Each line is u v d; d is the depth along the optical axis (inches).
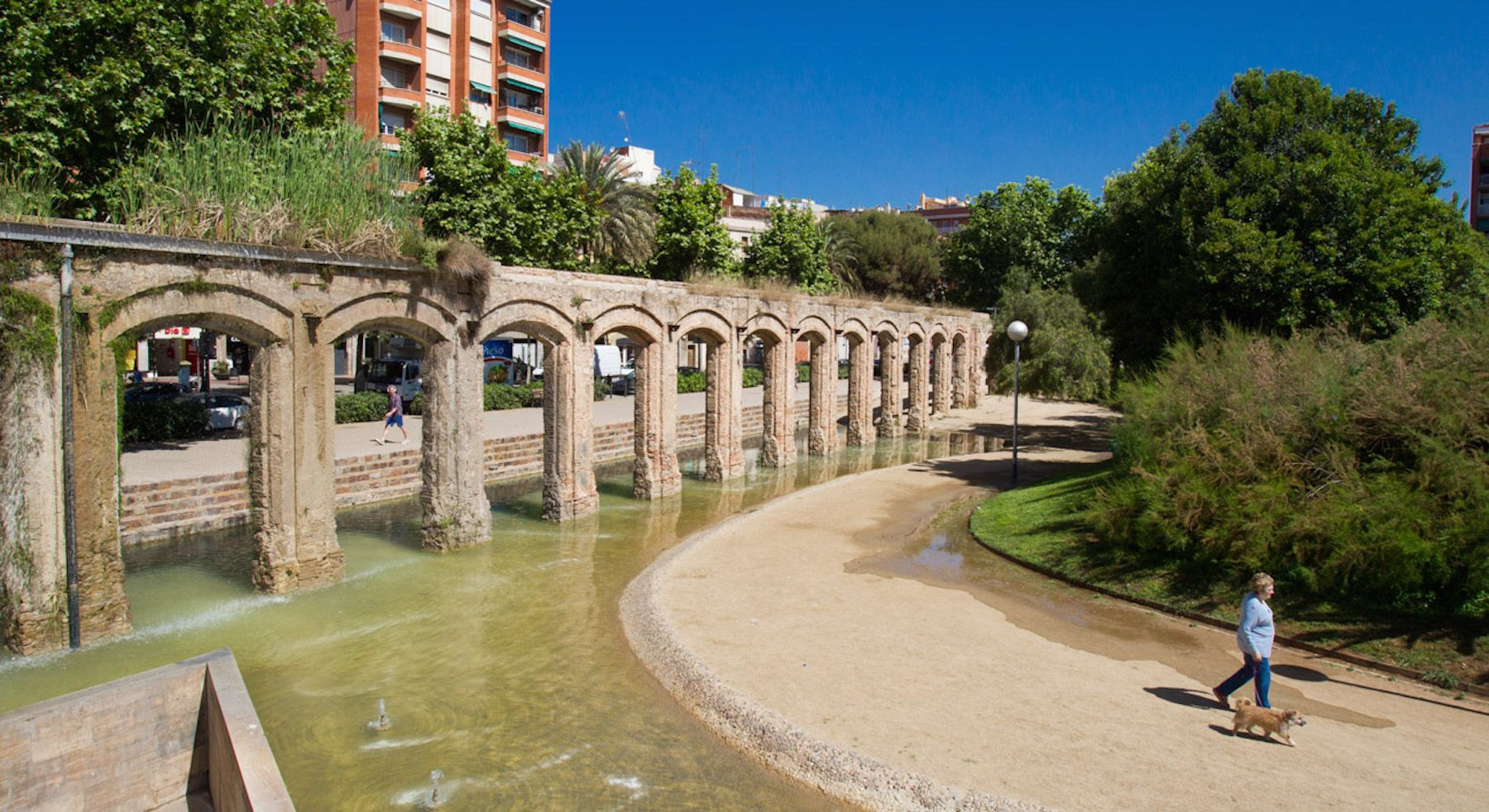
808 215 2242.9
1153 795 341.1
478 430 747.4
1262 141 955.3
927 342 1626.5
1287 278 887.7
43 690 445.7
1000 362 1782.7
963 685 455.2
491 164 1382.9
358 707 448.1
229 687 357.7
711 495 996.6
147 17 782.5
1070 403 2021.4
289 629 547.8
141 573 647.8
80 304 490.6
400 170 730.8
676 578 644.1
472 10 2338.8
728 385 1088.8
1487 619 487.8
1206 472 628.4
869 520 859.4
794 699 434.3
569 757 399.5
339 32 2172.7
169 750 363.6
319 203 618.5
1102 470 949.8
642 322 932.0
